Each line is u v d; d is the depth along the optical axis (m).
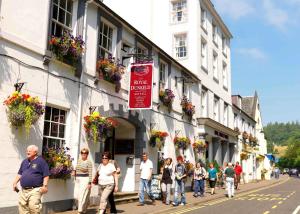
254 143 41.50
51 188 10.55
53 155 10.48
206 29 26.12
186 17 24.42
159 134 16.84
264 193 22.53
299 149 105.31
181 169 14.51
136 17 25.48
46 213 10.28
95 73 12.88
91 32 12.88
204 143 22.64
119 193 14.16
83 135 12.08
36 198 7.55
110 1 24.98
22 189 7.66
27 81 9.87
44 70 10.51
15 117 9.00
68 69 11.53
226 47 31.58
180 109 20.72
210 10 27.25
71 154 11.46
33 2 10.21
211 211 13.09
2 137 8.98
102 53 13.84
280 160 113.44
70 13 12.10
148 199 15.72
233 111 33.59
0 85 9.01
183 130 21.00
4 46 9.20
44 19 10.58
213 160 26.80
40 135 10.19
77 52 11.48
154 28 25.09
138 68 14.27
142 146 15.85
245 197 19.42
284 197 19.41
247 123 40.16
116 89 14.14
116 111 13.96
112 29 14.61
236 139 33.47
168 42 24.55
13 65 9.43
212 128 25.58
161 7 25.16
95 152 12.64
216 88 27.80
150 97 13.85
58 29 11.52
